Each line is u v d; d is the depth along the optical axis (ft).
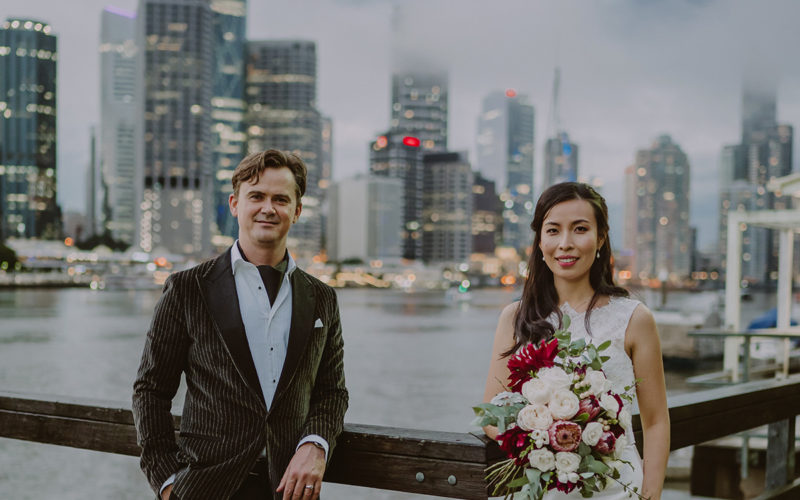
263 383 6.32
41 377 66.33
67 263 547.49
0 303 249.55
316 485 6.13
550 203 6.93
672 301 289.12
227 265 6.55
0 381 63.57
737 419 9.23
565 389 5.70
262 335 6.38
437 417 46.16
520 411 5.76
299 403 6.43
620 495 6.35
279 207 6.53
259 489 6.51
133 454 8.06
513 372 6.15
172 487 6.13
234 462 6.07
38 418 8.68
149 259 567.59
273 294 6.51
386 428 7.41
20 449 32.32
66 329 129.59
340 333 7.22
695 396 9.02
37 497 25.03
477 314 217.77
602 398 5.74
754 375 32.14
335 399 6.85
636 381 6.31
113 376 67.26
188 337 6.43
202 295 6.37
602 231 7.04
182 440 6.35
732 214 31.91
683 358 65.51
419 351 95.55
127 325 140.26
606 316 6.75
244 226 6.59
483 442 6.77
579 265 6.78
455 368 74.74
